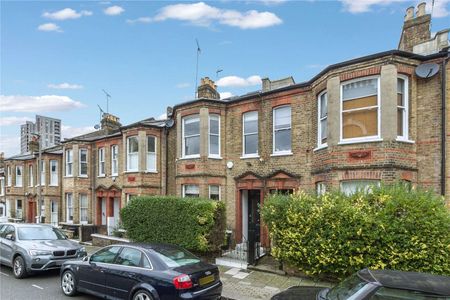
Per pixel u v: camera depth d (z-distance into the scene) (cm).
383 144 969
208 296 696
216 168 1523
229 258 1152
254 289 851
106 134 2286
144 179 1772
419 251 735
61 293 866
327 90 1102
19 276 1017
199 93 1706
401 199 775
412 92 1025
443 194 966
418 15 1189
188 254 780
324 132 1182
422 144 1018
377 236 769
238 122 1516
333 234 821
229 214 1502
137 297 694
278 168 1355
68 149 2361
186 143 1619
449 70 993
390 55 979
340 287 509
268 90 1525
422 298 418
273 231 945
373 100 1015
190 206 1137
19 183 3112
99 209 2256
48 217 2528
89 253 1420
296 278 933
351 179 1018
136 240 1291
